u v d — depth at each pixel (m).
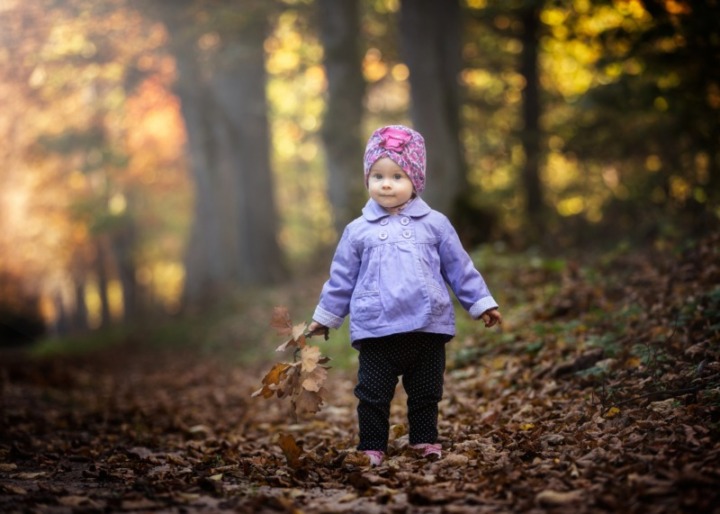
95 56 22.58
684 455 3.89
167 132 33.06
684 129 14.05
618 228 14.75
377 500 3.95
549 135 20.27
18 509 3.81
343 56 20.16
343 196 20.41
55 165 33.09
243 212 25.16
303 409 4.58
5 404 9.09
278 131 33.50
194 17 20.48
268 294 21.97
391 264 4.83
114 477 4.77
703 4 11.65
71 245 37.75
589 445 4.47
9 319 42.41
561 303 8.77
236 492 4.25
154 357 18.94
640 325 7.05
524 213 20.34
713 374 5.26
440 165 16.22
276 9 20.80
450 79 16.61
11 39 22.09
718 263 8.14
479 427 5.64
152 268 41.88
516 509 3.60
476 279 4.95
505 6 19.11
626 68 13.62
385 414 4.86
